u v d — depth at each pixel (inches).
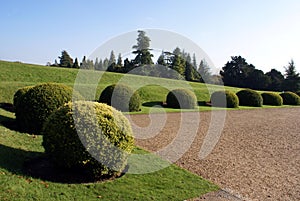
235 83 1852.9
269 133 414.3
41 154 216.2
